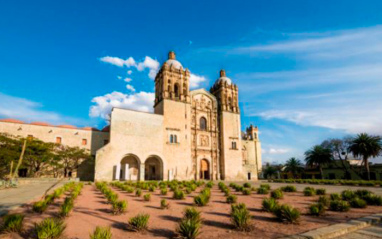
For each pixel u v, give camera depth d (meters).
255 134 98.06
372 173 60.66
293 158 83.50
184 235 7.43
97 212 11.73
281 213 9.66
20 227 7.77
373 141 51.53
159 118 49.75
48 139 45.88
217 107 62.16
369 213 11.20
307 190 19.75
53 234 7.03
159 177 48.31
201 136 56.50
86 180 46.59
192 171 52.59
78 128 50.16
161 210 12.43
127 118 45.81
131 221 8.49
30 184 31.66
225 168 56.47
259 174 88.94
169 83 53.91
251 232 8.05
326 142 70.19
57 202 14.48
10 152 35.66
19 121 46.31
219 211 12.18
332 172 69.88
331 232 7.59
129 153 44.38
